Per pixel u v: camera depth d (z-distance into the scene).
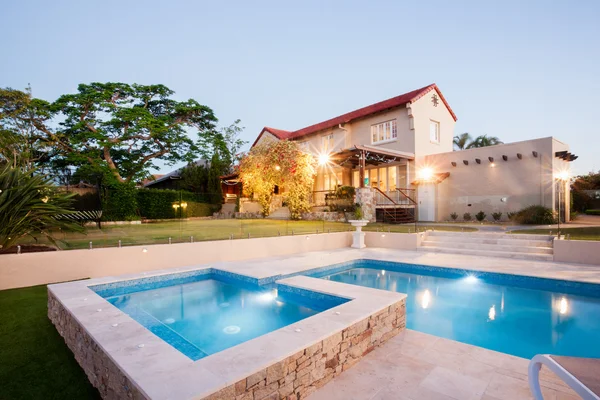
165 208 20.03
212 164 24.52
